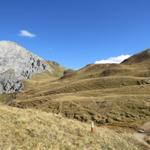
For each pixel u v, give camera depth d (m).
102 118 83.19
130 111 85.88
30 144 22.41
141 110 85.88
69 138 27.23
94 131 32.44
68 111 92.50
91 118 84.31
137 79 178.50
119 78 183.62
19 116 28.44
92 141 28.89
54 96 134.62
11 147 20.75
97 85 177.62
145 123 68.38
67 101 102.44
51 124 29.67
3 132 22.94
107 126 68.06
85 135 30.02
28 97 198.12
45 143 23.64
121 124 71.12
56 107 97.94
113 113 85.38
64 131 29.19
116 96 104.06
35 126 26.77
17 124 25.81
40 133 25.38
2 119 25.94
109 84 176.00
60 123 31.59
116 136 35.81
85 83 183.62
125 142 34.56
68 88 182.25
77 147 25.58
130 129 59.75
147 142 43.03
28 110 34.16
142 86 137.25
